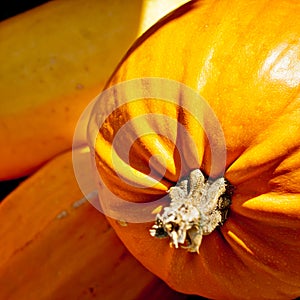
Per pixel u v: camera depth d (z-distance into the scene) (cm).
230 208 43
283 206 42
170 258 45
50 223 52
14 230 53
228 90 43
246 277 44
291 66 42
